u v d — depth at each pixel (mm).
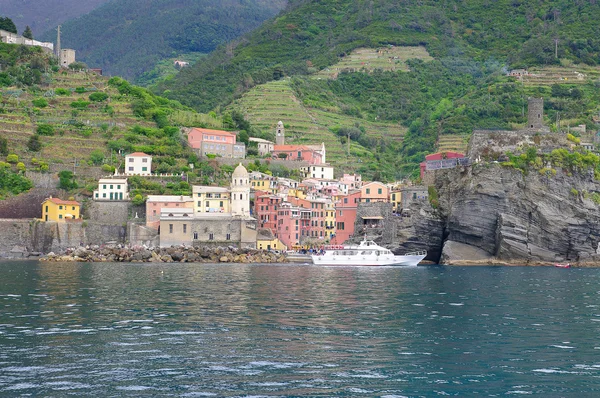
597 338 102125
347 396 74438
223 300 138375
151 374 81250
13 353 90125
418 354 91562
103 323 110125
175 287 162125
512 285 177500
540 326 111438
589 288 171250
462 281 187375
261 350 92688
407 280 188125
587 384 79188
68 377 79875
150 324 109500
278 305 131750
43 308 125500
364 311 125188
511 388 77625
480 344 97625
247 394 74625
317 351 92500
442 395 75062
